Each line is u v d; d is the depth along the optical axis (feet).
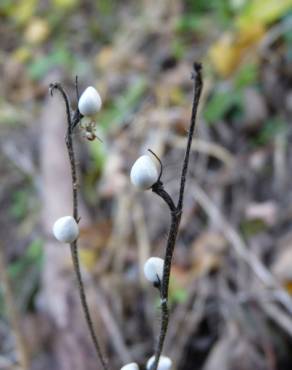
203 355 0.55
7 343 0.61
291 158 0.70
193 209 0.68
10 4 1.35
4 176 0.85
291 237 0.60
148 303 0.60
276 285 0.56
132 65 0.99
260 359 0.52
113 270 0.65
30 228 0.75
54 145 0.79
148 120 0.82
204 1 1.07
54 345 0.57
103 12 1.21
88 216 0.71
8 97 1.06
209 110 0.78
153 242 0.67
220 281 0.59
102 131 0.82
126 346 0.57
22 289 0.67
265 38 0.84
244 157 0.72
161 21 1.08
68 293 0.60
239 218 0.66
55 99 0.90
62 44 1.17
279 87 0.78
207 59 0.89
